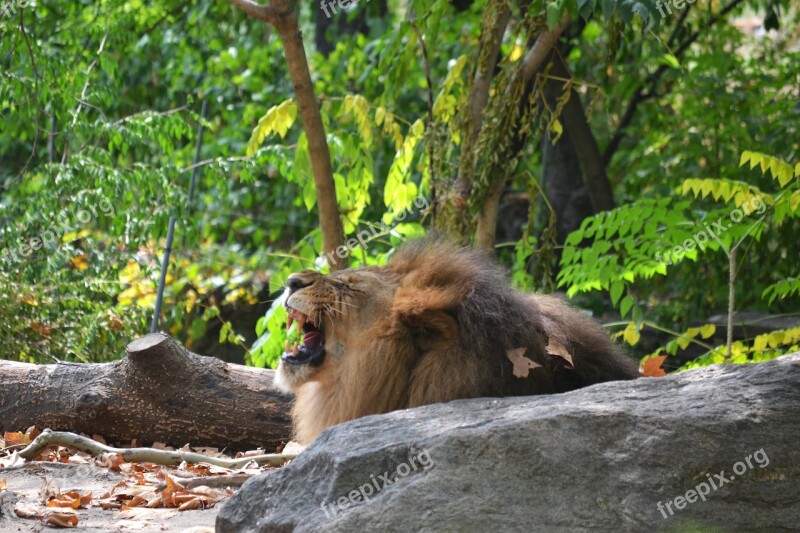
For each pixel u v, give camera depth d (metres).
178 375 9.27
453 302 6.74
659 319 16.64
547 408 5.34
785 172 10.63
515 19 15.36
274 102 19.50
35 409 9.28
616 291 11.88
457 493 4.85
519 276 12.31
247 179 14.29
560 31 11.28
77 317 12.38
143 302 15.25
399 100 19.45
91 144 16.11
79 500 6.66
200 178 19.20
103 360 12.21
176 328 16.28
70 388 9.31
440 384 6.60
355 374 6.94
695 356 14.65
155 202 13.34
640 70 20.19
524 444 5.03
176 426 9.27
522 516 4.81
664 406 5.40
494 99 11.40
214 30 20.69
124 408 9.20
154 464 8.37
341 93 19.75
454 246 7.51
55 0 17.19
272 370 9.73
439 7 12.05
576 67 19.00
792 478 5.15
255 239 19.89
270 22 10.08
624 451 5.10
